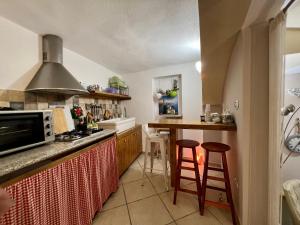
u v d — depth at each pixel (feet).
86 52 8.73
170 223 5.52
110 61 10.38
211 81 8.45
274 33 4.00
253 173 4.76
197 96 11.57
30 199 3.45
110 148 7.22
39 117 4.70
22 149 4.22
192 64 11.57
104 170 6.56
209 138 10.41
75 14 5.34
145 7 5.07
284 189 3.78
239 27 4.76
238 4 3.76
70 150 4.94
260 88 4.58
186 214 5.93
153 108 13.08
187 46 8.33
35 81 6.02
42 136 4.75
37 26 6.01
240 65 5.07
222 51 6.33
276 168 4.10
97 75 10.72
